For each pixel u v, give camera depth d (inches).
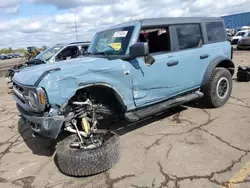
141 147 147.3
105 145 123.9
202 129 166.1
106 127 172.4
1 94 364.8
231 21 1813.5
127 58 143.6
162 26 167.3
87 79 123.6
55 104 114.7
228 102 221.8
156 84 160.6
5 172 132.6
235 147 137.8
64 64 135.5
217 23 211.8
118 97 140.6
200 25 194.4
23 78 128.0
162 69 161.9
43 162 140.6
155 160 130.7
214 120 180.7
